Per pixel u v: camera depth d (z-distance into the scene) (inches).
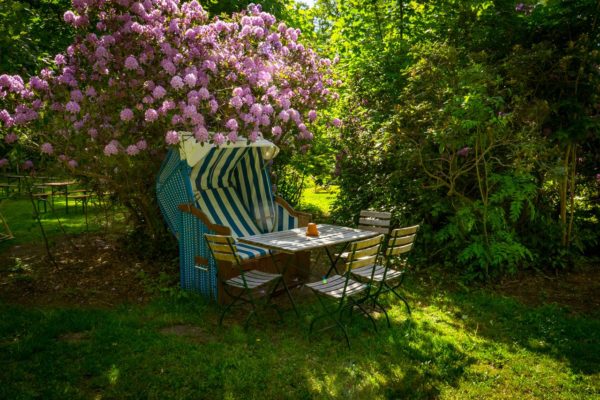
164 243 261.4
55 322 177.8
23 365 145.6
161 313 191.3
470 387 140.4
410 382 141.4
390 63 320.2
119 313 189.9
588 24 248.1
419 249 264.5
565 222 267.0
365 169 316.2
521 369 151.3
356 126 322.0
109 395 131.0
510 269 237.5
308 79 286.7
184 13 229.8
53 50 385.1
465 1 280.2
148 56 211.6
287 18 471.2
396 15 375.2
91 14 219.5
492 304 206.2
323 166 354.6
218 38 239.9
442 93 237.9
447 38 274.4
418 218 267.4
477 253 231.8
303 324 183.6
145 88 212.1
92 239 305.7
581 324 185.3
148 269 244.8
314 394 134.6
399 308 202.5
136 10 212.2
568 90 242.7
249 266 215.2
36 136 229.9
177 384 136.3
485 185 257.1
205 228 199.8
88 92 212.1
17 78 216.2
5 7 297.7
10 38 287.6
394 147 260.2
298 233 206.7
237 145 218.8
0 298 206.4
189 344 161.6
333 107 335.0
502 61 259.4
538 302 212.4
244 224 232.2
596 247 289.1
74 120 212.7
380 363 153.1
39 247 289.4
